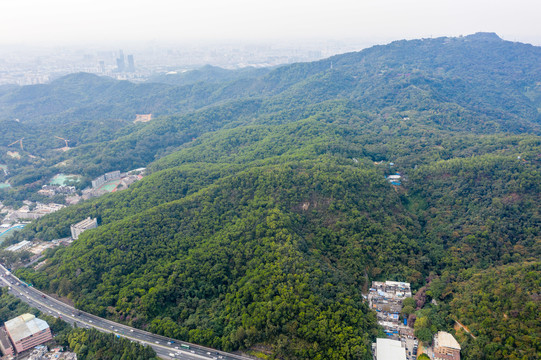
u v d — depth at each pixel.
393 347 161.62
